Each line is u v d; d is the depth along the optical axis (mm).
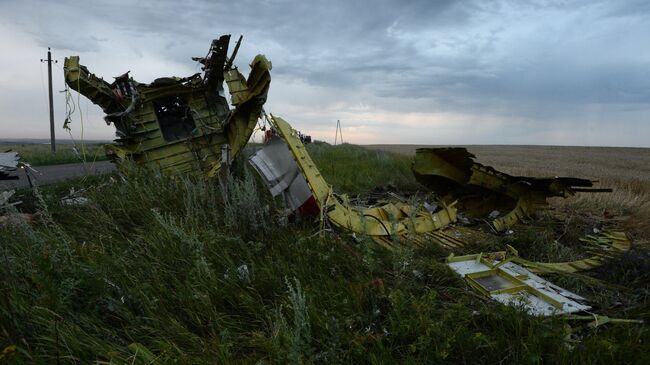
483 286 3242
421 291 3176
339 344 2270
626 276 3680
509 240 4750
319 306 2783
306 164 4516
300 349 2055
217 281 3045
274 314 2596
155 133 8617
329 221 4348
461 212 6379
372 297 2889
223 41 7582
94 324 2463
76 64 7391
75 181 8234
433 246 4340
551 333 2363
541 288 3283
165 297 2873
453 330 2547
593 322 2684
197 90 9094
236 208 4602
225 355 2232
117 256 3438
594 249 4559
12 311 2348
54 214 5105
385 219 5035
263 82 7016
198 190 5406
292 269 3348
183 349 2350
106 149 8062
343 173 10641
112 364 2061
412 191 9180
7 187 6805
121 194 5504
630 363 2182
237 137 8070
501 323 2578
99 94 7895
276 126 4652
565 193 5410
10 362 1977
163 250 3564
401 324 2461
